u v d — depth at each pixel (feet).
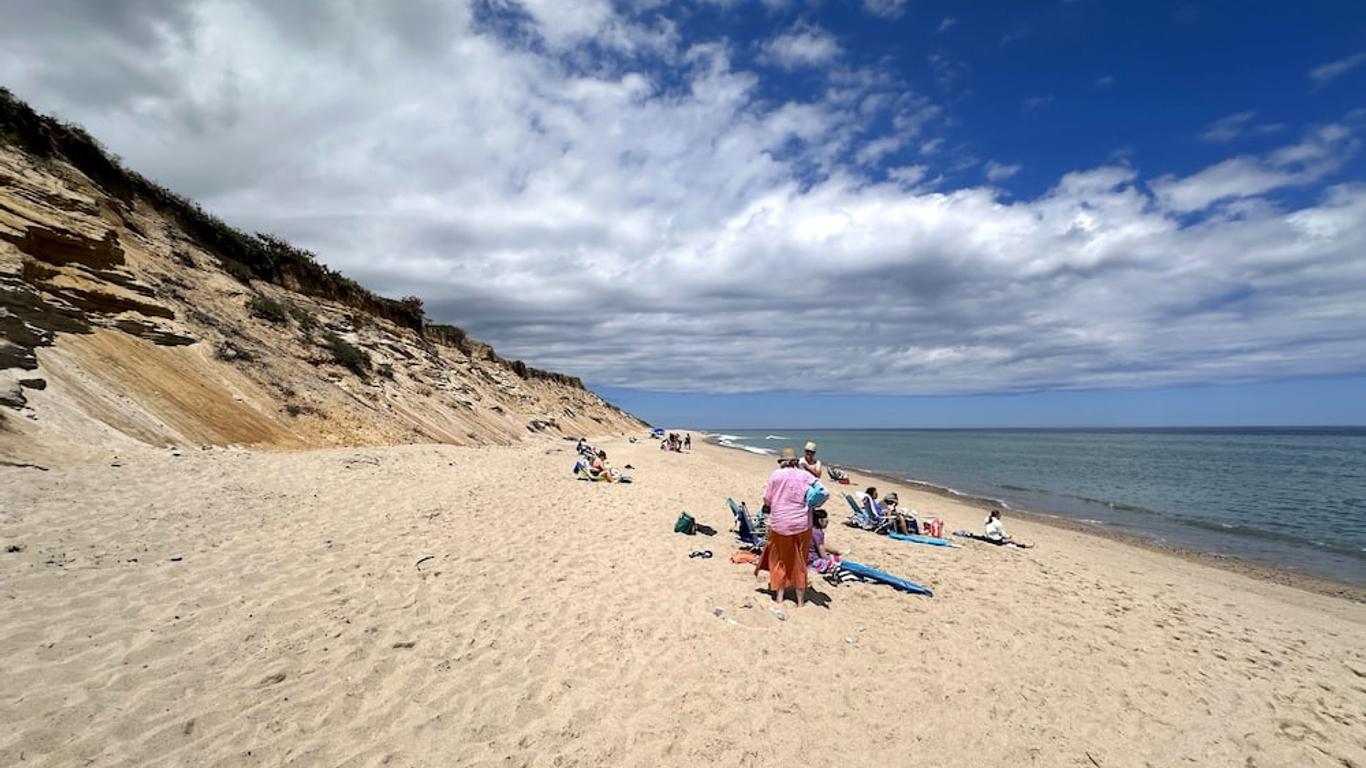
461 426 79.15
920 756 13.00
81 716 10.43
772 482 21.89
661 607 19.84
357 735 11.30
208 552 18.89
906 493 76.38
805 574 21.11
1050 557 36.27
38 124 49.49
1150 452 189.67
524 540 25.85
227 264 66.18
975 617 22.30
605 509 35.45
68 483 23.03
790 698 14.79
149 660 12.55
